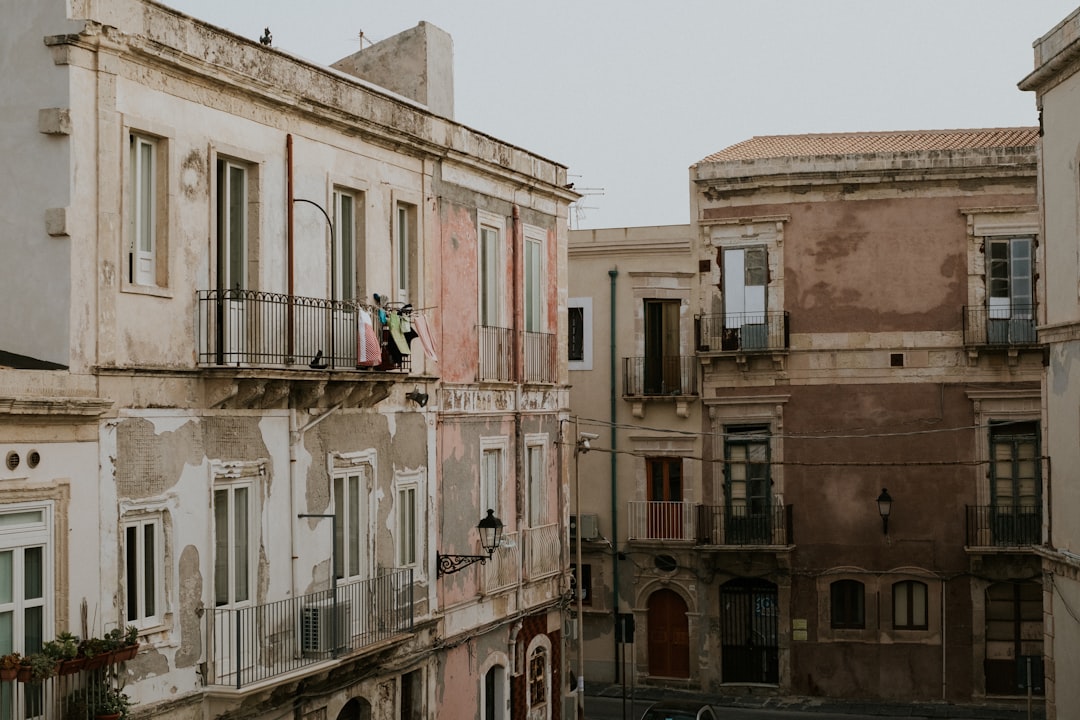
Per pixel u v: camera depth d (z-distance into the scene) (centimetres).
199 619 1791
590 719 3406
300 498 2017
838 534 3706
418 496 2402
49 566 1534
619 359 3872
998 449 3631
